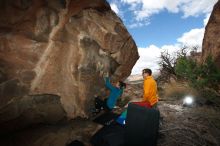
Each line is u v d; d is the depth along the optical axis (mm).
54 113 4652
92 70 5352
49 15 4555
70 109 4875
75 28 5031
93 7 5422
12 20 4156
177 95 7828
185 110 6176
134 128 3061
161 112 5984
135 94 8773
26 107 4277
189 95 7270
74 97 4965
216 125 5051
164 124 5090
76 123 4840
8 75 4059
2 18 4066
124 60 6234
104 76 5695
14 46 4164
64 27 4812
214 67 7434
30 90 4309
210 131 4785
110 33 5566
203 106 6535
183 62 8172
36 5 4383
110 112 5273
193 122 5184
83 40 5133
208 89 7328
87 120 5074
